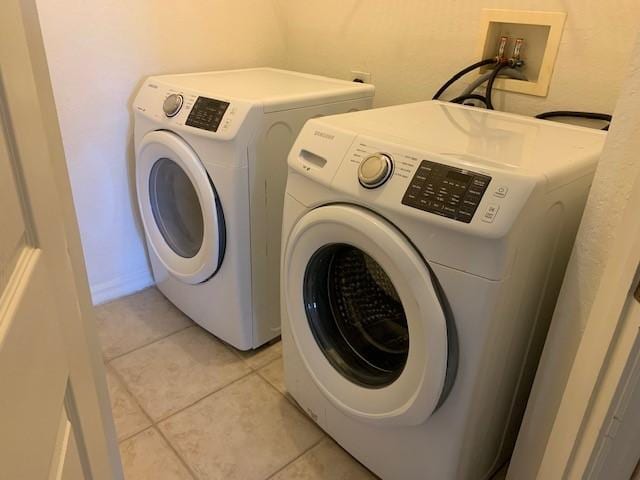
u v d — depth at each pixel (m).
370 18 1.70
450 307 0.88
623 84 0.72
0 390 0.39
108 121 1.68
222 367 1.61
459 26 1.47
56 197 0.60
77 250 0.80
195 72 1.82
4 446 0.40
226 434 1.37
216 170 1.37
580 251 0.85
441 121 1.18
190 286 1.68
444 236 0.85
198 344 1.71
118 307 1.88
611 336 0.68
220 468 1.27
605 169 0.77
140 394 1.49
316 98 1.43
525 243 0.85
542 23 1.30
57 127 0.73
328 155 1.04
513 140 1.04
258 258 1.50
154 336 1.74
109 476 0.77
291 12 1.96
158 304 1.91
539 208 0.83
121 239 1.87
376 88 1.76
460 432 0.99
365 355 1.20
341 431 1.27
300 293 1.19
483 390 0.97
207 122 1.35
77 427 0.64
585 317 0.85
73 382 0.62
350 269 1.19
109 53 1.61
